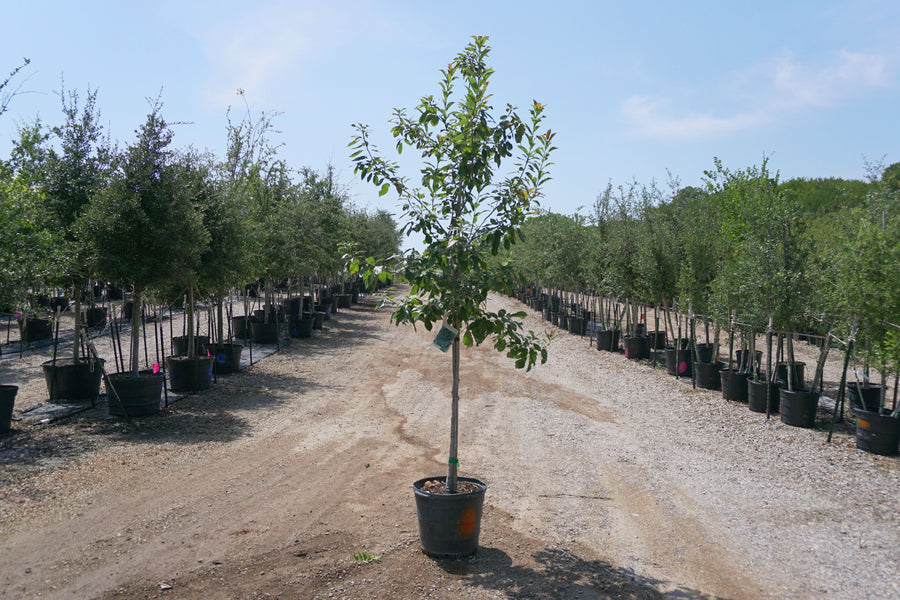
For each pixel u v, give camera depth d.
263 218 16.20
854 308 8.23
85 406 9.26
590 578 4.43
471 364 15.25
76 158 9.72
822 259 9.91
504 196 4.65
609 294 17.34
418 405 10.60
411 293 4.60
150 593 4.01
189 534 4.97
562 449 7.98
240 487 6.18
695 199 16.00
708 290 13.62
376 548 4.83
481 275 4.54
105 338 16.05
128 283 9.12
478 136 4.65
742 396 10.89
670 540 5.19
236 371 12.73
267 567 4.43
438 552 4.64
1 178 8.48
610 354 16.81
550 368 14.65
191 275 9.35
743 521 5.62
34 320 14.87
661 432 8.88
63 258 8.29
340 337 19.47
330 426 8.94
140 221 8.71
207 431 8.31
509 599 4.05
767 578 4.51
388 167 4.86
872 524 5.55
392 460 7.36
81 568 4.32
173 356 12.10
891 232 8.02
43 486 5.91
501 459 7.52
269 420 9.12
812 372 13.84
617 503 6.06
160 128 9.12
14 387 7.73
